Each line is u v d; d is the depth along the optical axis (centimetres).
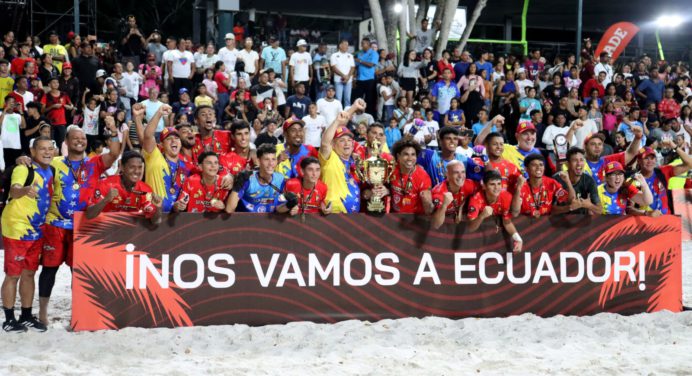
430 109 1552
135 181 663
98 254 658
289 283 688
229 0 1816
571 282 737
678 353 605
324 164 713
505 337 649
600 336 664
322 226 693
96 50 1616
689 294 873
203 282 675
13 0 1983
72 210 677
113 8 3391
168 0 3497
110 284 660
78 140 674
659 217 757
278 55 1634
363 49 1650
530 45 2725
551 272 732
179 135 739
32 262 666
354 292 699
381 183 703
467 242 716
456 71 1730
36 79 1430
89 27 2048
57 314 744
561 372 554
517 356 594
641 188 769
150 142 698
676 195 1295
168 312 670
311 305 692
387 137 1512
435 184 773
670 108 1775
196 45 1747
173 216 670
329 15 2470
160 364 562
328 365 559
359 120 1525
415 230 708
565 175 735
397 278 706
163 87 1573
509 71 1714
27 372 538
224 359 578
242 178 682
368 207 701
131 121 1260
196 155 772
